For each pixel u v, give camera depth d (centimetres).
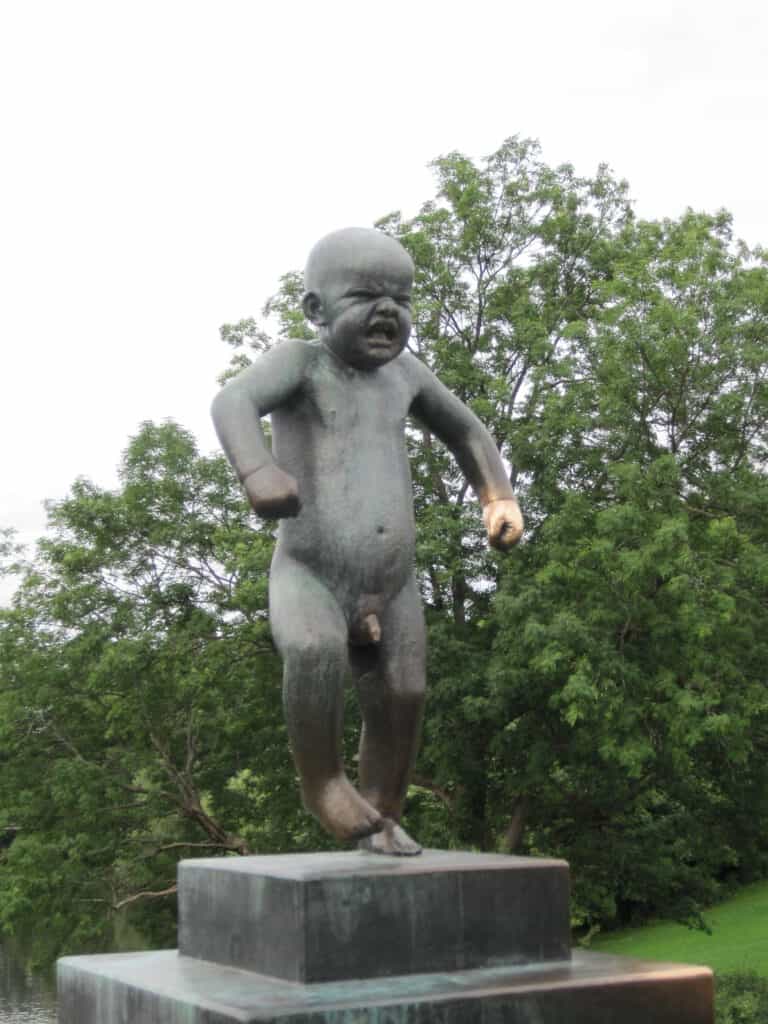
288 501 427
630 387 1438
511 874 415
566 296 1728
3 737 1730
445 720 1505
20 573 1809
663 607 1391
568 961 418
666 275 1489
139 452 1716
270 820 1738
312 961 380
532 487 1541
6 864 1744
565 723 1470
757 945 2211
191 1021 361
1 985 2164
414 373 489
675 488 1421
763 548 1409
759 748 1527
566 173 1788
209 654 1602
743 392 1450
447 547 1498
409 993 367
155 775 1761
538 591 1368
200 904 440
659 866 1586
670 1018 394
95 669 1606
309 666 430
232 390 443
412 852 448
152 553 1716
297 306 1741
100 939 1914
